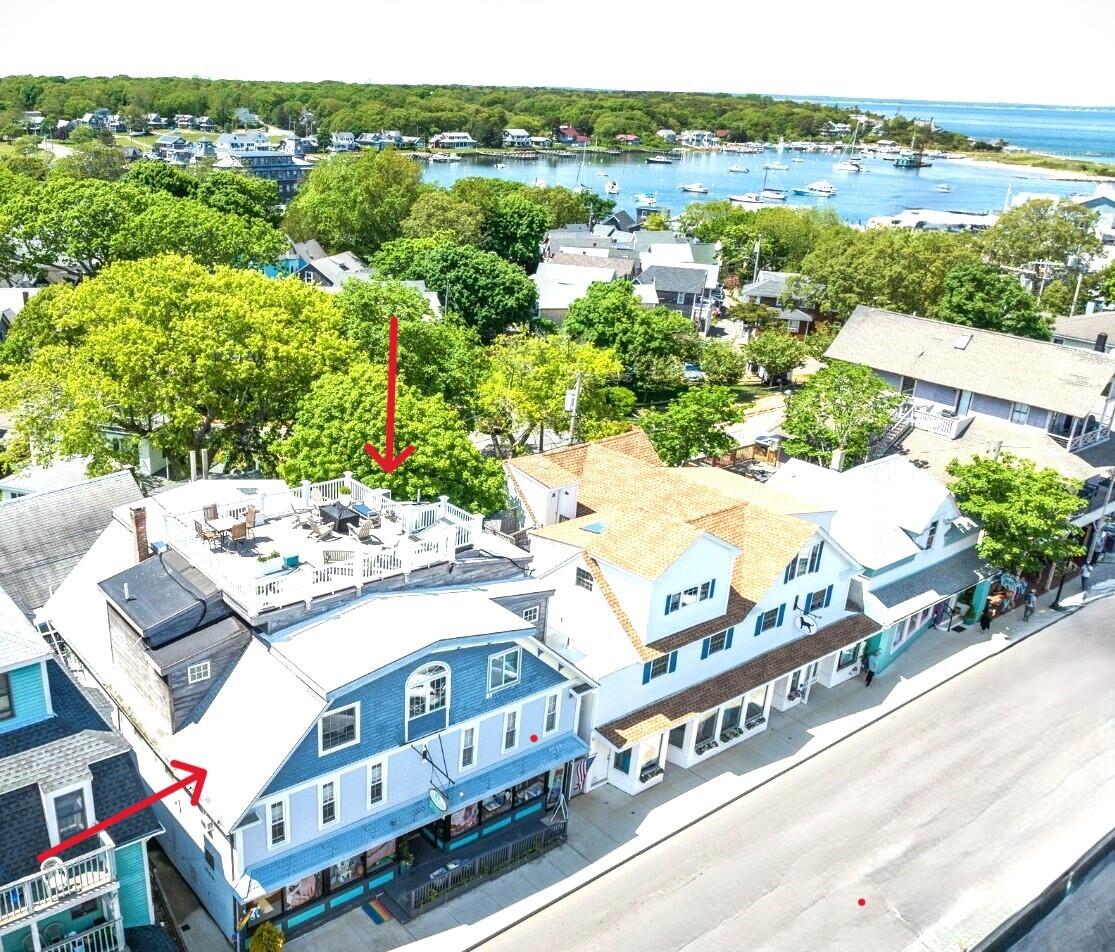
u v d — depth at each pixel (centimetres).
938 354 7144
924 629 5306
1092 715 4644
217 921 2977
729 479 5300
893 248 10381
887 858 3609
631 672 3706
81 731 2669
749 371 10312
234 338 5347
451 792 3203
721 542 3856
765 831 3712
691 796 3875
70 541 4091
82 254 8688
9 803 2386
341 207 13575
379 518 3619
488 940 3073
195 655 2927
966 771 4166
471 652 3102
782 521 4388
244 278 6003
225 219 9406
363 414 4606
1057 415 6456
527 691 3347
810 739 4322
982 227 18412
